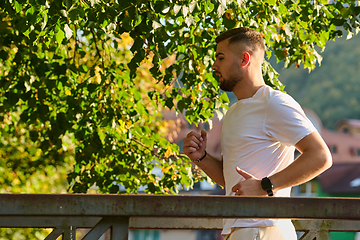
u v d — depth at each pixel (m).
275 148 2.01
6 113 4.96
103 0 3.09
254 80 2.16
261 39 2.24
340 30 4.15
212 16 3.58
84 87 4.27
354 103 57.22
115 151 4.32
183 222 2.27
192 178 4.64
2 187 7.80
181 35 3.52
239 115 2.09
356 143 35.09
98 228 1.33
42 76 3.55
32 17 2.93
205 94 4.15
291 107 1.96
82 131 4.08
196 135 2.36
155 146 4.55
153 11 3.06
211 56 3.83
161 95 4.18
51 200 1.29
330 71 60.91
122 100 4.41
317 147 1.87
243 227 1.91
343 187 26.17
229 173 2.09
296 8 3.92
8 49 4.28
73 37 3.92
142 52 3.10
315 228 2.19
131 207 1.31
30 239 7.89
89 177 4.28
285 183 1.83
